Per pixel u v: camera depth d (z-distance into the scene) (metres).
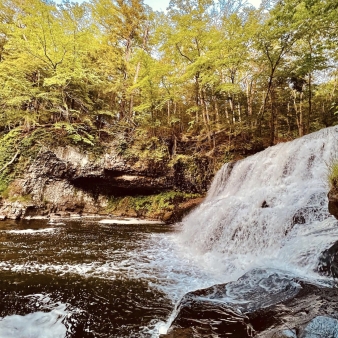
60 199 16.02
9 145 15.67
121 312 4.11
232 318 2.99
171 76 17.91
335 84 20.42
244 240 7.20
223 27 17.52
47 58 16.75
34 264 6.36
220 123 19.80
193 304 3.36
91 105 19.70
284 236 5.99
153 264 6.74
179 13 17.12
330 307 2.77
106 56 20.31
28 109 17.58
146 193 17.30
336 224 5.20
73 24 17.11
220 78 19.17
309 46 15.41
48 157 15.73
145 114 20.02
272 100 17.23
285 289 3.57
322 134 9.30
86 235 10.23
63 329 3.58
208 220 9.66
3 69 16.70
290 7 12.51
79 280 5.43
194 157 16.95
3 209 13.62
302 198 6.88
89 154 16.38
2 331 3.45
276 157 10.98
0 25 18.53
